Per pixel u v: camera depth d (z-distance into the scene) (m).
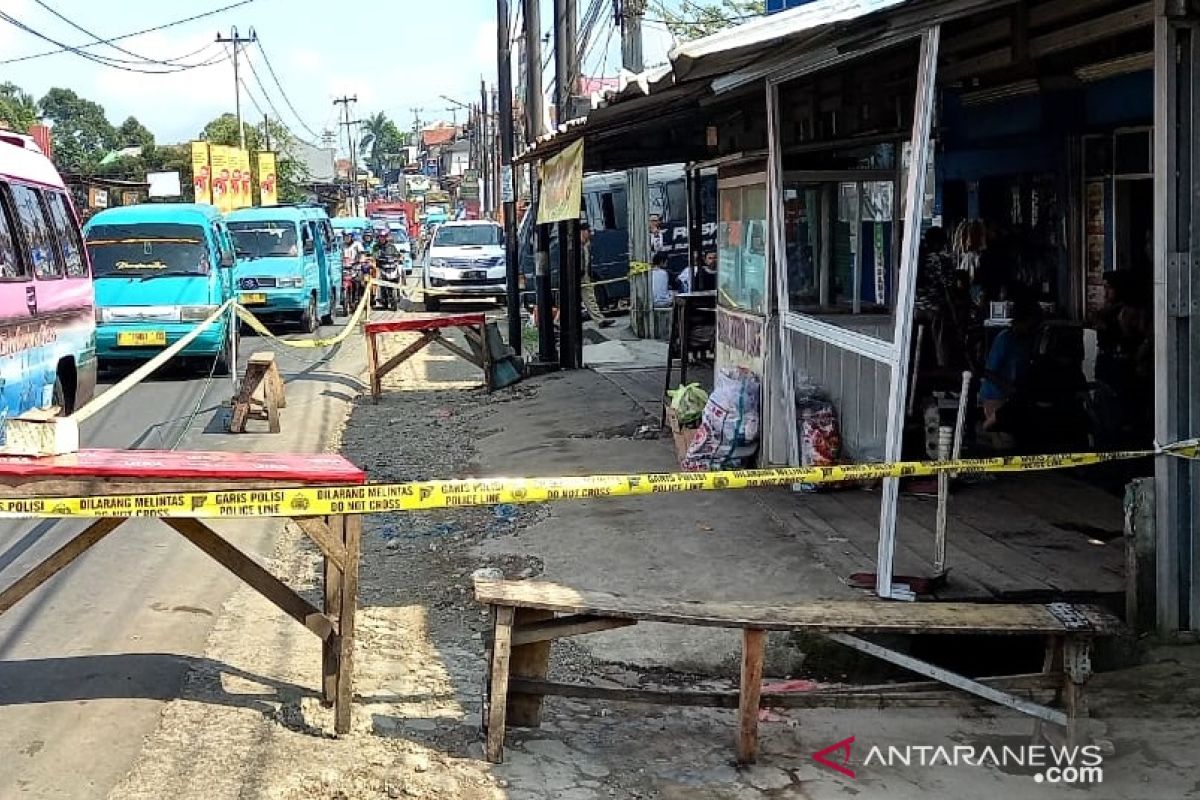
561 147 14.15
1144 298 9.19
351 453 12.42
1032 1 7.38
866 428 8.80
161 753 5.05
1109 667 5.73
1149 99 9.85
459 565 8.01
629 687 5.89
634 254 21.72
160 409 15.02
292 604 5.23
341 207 74.06
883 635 5.61
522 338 21.61
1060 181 11.77
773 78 8.41
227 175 45.28
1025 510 8.00
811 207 9.43
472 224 32.09
